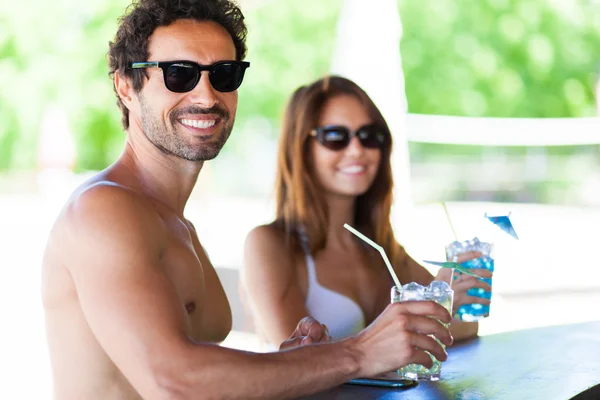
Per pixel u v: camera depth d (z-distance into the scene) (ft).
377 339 7.27
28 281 28.14
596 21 62.44
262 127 68.90
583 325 12.05
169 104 8.13
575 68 62.39
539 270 33.27
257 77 61.93
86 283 6.96
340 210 12.33
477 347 10.39
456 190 62.39
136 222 7.14
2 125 59.72
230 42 8.44
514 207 54.85
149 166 8.38
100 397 7.42
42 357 20.13
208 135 8.26
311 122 12.13
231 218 48.70
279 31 61.77
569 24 62.18
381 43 21.30
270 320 11.59
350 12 21.45
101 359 7.32
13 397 17.15
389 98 21.25
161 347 6.66
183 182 8.65
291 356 6.99
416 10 61.93
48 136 43.80
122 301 6.79
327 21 61.52
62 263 7.27
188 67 8.08
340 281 12.10
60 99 59.16
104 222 7.01
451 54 61.98
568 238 41.78
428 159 67.10
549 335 11.23
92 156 64.13
